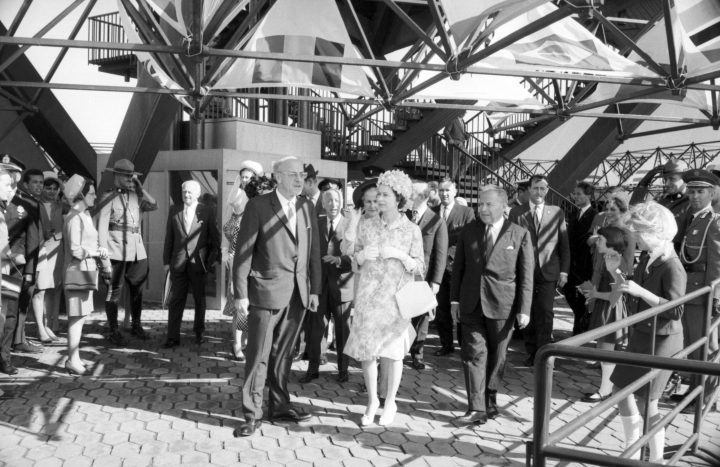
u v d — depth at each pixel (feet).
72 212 19.27
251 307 14.96
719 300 15.92
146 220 32.58
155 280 32.58
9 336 19.30
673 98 27.04
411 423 15.74
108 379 18.95
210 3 16.25
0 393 17.11
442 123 43.70
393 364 15.44
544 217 21.83
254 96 23.61
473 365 15.67
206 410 16.38
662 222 12.39
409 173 45.96
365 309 15.37
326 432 14.99
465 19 16.42
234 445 14.07
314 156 39.58
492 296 15.35
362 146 44.93
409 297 15.20
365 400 17.54
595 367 21.49
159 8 16.72
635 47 19.15
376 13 46.88
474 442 14.55
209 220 23.44
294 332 15.49
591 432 15.38
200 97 21.26
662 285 12.37
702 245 16.83
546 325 21.43
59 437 14.38
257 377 14.96
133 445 13.97
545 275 21.47
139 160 29.09
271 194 15.19
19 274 19.63
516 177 51.67
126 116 29.01
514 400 17.80
